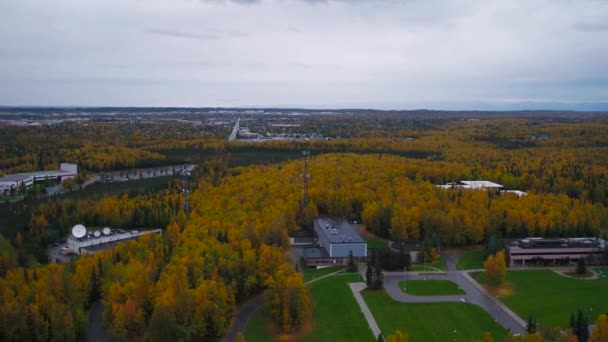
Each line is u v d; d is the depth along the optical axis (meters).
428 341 153.38
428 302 181.00
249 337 154.50
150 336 141.88
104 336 152.38
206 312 150.12
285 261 195.38
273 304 162.88
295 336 155.50
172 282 155.62
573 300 183.38
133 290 155.50
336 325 163.38
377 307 176.62
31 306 142.12
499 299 184.00
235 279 177.12
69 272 171.00
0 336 137.50
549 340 138.88
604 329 128.00
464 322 165.75
